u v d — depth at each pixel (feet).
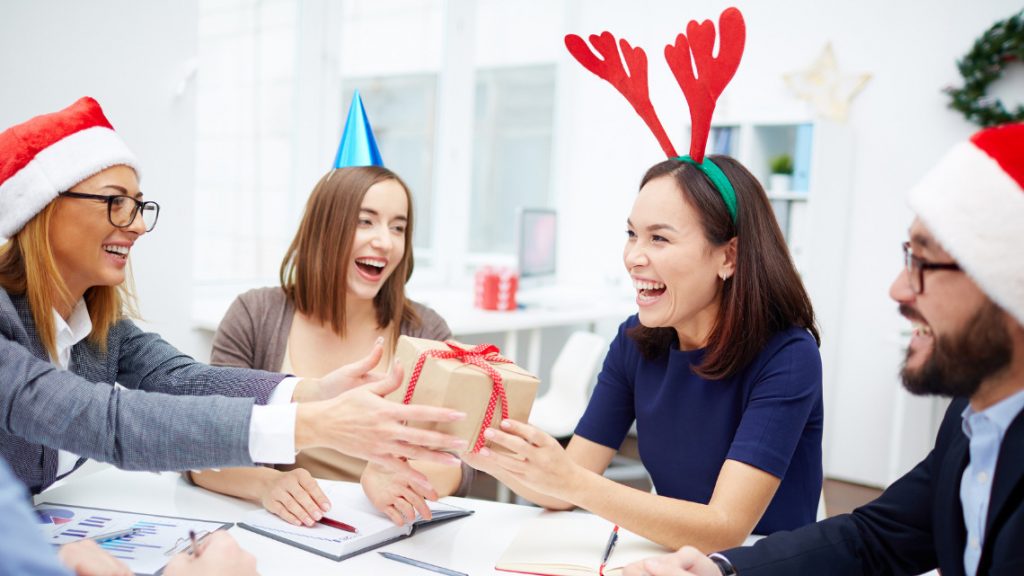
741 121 11.77
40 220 3.45
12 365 3.18
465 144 14.17
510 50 15.19
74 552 2.88
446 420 3.06
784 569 3.22
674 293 3.88
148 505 3.88
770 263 3.92
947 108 10.95
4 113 6.64
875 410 11.66
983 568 2.61
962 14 10.84
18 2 6.64
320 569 3.20
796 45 12.13
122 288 4.27
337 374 3.84
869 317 11.66
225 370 4.15
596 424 4.61
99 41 7.22
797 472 4.13
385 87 14.28
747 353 3.92
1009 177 2.34
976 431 2.73
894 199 11.43
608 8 14.24
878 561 3.35
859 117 11.62
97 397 3.19
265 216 11.24
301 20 11.31
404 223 5.47
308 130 11.52
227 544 2.83
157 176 7.79
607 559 3.43
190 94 8.02
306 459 5.14
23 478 3.63
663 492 4.39
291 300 5.58
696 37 3.96
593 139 14.60
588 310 11.91
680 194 3.81
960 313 2.45
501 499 10.33
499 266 11.97
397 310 5.60
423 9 14.03
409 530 3.66
